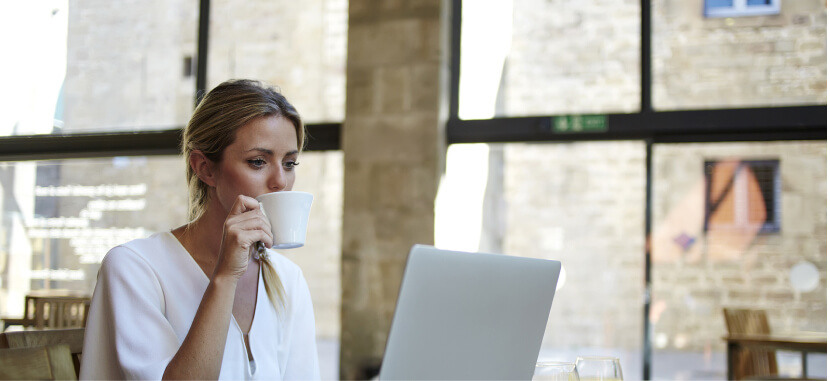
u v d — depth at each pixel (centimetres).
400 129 478
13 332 130
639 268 457
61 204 555
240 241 115
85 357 123
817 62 445
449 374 102
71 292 550
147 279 127
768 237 443
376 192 479
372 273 476
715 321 446
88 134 546
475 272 103
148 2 548
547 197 470
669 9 466
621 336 456
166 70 541
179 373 112
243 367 128
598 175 465
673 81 462
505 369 111
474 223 476
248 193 131
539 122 470
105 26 554
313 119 516
